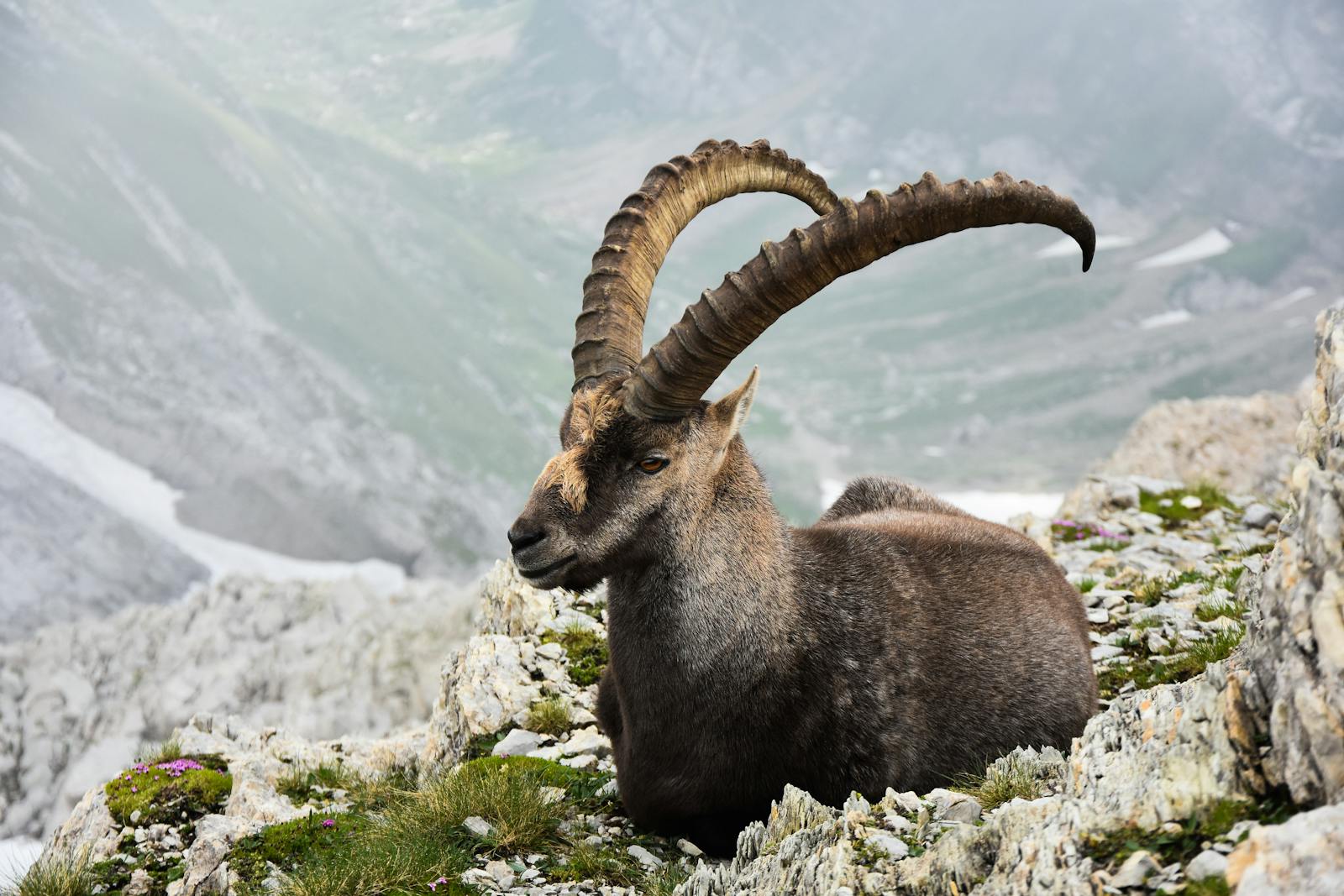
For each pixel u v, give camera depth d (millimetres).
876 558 7582
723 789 6887
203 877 7418
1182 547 13797
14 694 70000
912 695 7121
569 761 8781
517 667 10344
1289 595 4020
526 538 6562
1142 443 26609
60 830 9023
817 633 7012
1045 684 7715
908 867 4883
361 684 56562
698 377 6547
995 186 6328
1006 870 4387
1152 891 3781
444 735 10156
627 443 6660
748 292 6348
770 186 7762
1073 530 14867
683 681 6867
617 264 7117
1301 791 3742
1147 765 4410
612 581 7105
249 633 72000
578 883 6738
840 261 6340
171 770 9125
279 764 9742
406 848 6906
